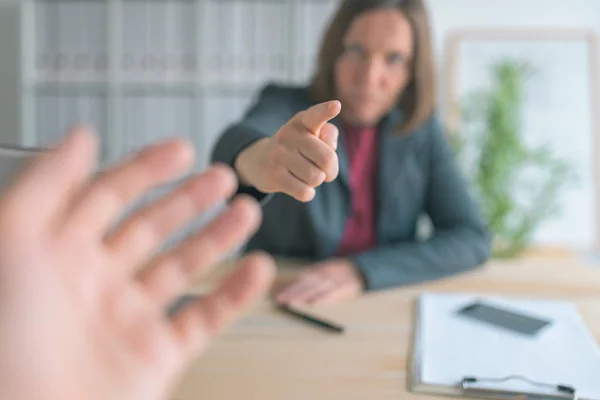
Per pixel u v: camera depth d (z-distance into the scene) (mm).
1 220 192
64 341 210
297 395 455
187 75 1968
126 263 244
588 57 2197
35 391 198
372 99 988
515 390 459
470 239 952
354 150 1052
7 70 1962
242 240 266
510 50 2236
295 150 481
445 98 2254
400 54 976
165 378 238
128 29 1948
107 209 228
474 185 2055
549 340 582
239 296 262
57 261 213
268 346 565
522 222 2098
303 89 1058
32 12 1949
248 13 1933
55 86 1982
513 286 824
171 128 1991
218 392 457
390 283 803
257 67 1958
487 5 2244
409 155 1066
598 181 2184
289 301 717
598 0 2186
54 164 198
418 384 477
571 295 777
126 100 1981
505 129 2045
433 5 2260
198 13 1930
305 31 1931
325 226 1001
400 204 1073
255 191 568
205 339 257
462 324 631
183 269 259
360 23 957
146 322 241
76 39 1964
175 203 254
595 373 498
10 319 194
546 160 2082
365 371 507
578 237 2197
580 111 2201
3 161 212
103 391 218
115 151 1994
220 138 733
